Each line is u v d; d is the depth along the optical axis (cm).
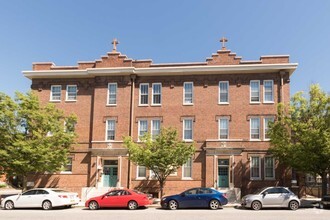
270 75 3300
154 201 2792
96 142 3356
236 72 3325
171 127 2986
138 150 2773
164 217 1841
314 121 2617
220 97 3350
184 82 3412
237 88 3328
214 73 3366
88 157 3388
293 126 2673
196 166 3216
